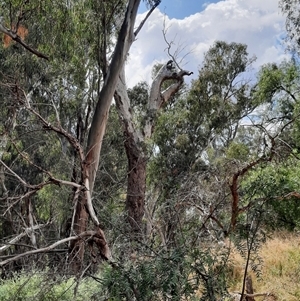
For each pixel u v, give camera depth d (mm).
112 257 3457
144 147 11531
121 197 12234
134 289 2471
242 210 3100
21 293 4129
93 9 8117
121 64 7848
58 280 3816
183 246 2766
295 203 7578
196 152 15336
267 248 6836
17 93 5121
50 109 9828
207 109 16953
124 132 11586
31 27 7586
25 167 11656
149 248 2867
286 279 5578
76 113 9734
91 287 3408
